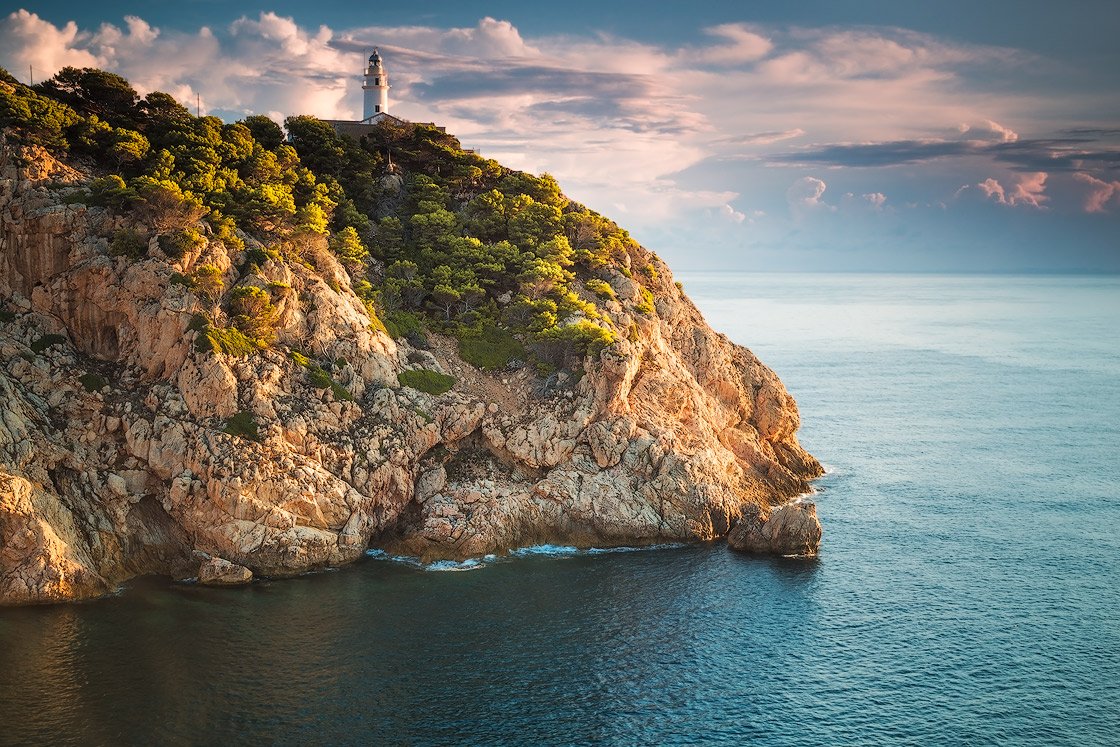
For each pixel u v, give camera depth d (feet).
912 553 332.39
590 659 248.52
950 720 224.94
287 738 207.62
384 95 529.86
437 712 220.84
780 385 429.38
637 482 338.34
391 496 319.47
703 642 260.01
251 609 270.26
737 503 351.05
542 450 337.11
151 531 295.07
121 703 217.77
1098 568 319.68
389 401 329.93
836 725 222.07
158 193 317.63
